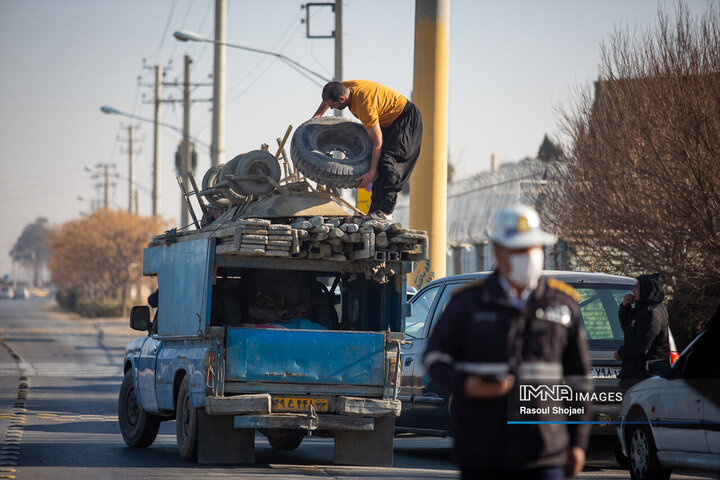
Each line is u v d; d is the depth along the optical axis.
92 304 156.25
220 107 69.69
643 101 38.06
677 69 36.88
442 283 26.92
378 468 23.31
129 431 27.28
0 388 44.12
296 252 21.78
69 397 40.84
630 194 38.53
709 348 18.86
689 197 36.00
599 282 24.70
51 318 151.25
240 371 22.25
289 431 25.91
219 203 25.58
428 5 38.47
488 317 10.29
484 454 10.30
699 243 37.00
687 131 35.81
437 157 38.47
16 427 30.06
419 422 25.66
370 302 25.16
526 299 10.37
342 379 22.75
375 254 22.28
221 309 24.25
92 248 161.00
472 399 10.38
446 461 25.61
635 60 38.59
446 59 38.66
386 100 23.62
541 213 45.81
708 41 36.72
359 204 40.88
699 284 37.12
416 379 25.78
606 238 40.06
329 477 21.44
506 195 68.62
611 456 26.28
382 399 22.97
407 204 90.12
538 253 10.26
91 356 68.25
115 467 22.58
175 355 24.27
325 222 22.81
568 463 10.49
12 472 21.47
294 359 22.53
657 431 20.03
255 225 21.47
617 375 23.08
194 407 23.00
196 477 21.05
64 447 26.30
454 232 80.06
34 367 57.84
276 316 24.56
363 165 23.27
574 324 10.51
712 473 18.53
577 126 42.06
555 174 43.94
